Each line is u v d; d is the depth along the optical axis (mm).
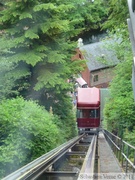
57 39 19500
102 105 41469
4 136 10852
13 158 10398
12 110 11578
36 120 12078
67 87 19016
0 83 15602
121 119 18828
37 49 17891
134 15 7297
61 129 19000
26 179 6281
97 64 55781
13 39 17766
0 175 10055
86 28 52125
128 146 10328
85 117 30391
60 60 18281
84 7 46156
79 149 17844
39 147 11492
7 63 15969
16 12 17438
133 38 7398
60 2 20172
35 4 17812
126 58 21141
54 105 20594
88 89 31281
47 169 9172
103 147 20703
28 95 18641
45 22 17844
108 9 15695
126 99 19250
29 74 17562
